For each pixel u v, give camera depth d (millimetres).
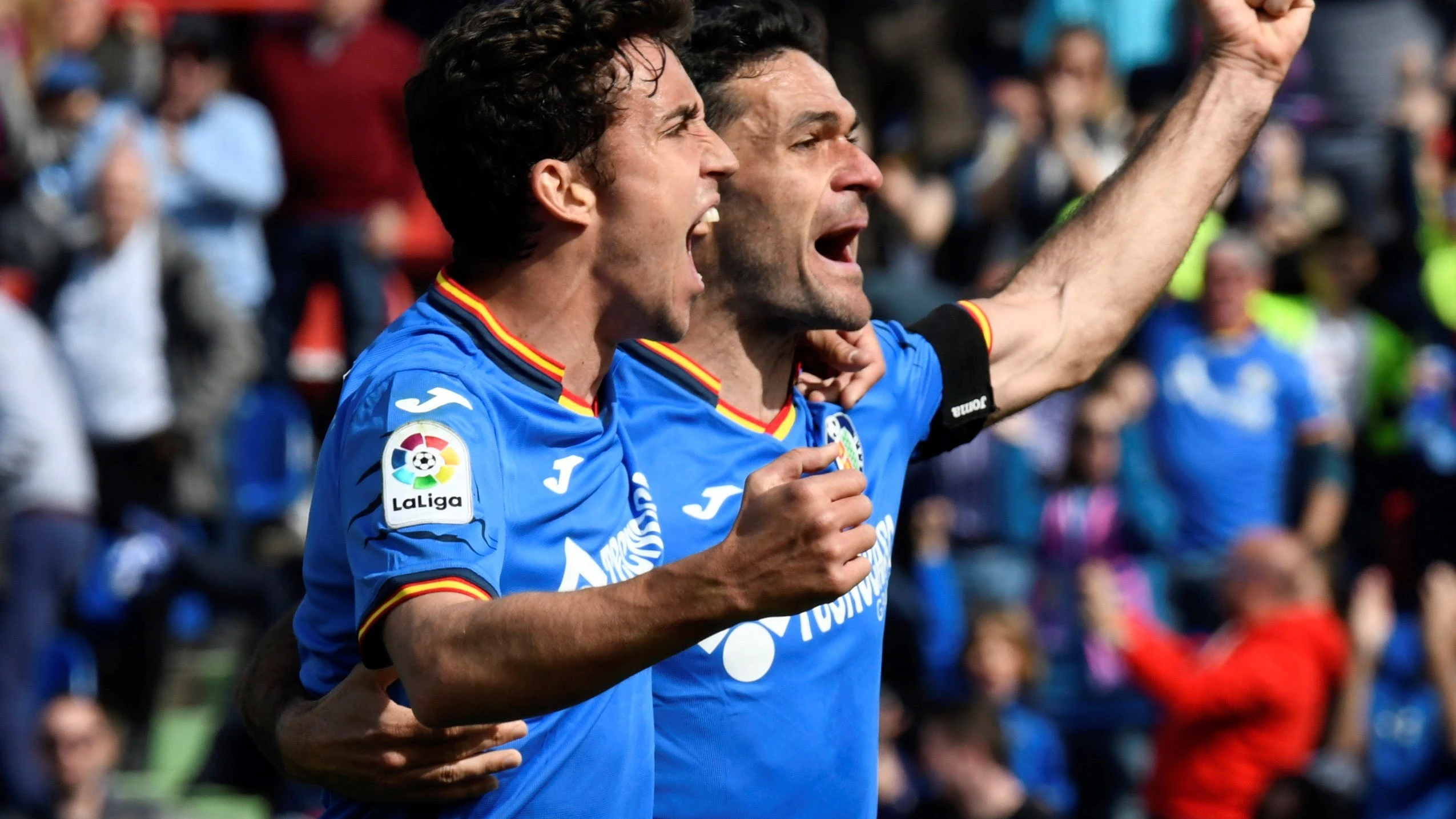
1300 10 10648
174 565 22438
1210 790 20719
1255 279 25016
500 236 7457
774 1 9281
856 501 6391
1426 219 29438
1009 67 32062
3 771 20328
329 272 26875
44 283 23734
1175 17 30844
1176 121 10742
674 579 6328
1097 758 22406
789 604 6316
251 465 25828
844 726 9133
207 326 23922
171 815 21016
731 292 9125
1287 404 24859
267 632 8602
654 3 7527
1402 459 26062
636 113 7453
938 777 20172
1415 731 22000
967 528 23484
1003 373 10328
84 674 21656
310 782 7656
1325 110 30953
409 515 6707
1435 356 26359
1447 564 24016
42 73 27844
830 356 9555
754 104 9008
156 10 30156
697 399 9078
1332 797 20844
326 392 26469
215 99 26766
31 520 21328
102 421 23172
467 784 7145
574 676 6320
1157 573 23828
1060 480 23953
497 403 7250
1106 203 10742
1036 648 21625
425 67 7621
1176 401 24828
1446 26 32781
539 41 7320
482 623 6359
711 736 8773
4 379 21312
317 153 26812
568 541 7438
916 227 27266
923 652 22359
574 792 7441
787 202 8977
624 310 7594
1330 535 24875
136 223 23688
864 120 28453
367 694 7176
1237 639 21312
